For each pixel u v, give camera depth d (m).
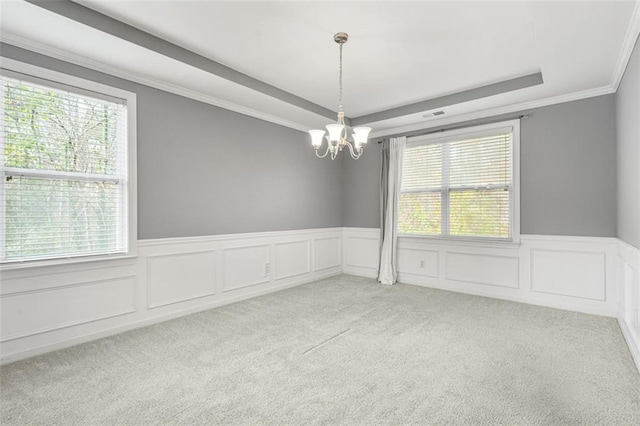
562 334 2.98
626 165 2.88
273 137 4.63
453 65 3.27
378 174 5.41
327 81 3.69
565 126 3.75
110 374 2.29
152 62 2.92
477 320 3.39
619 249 3.25
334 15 2.45
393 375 2.26
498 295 4.24
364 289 4.73
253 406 1.91
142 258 3.26
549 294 3.87
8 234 2.53
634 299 2.61
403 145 5.00
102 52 2.73
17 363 2.46
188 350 2.68
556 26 2.31
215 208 3.91
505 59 3.14
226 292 4.02
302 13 2.42
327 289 4.74
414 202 5.02
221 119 3.96
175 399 1.98
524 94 3.70
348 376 2.25
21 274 2.55
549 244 3.86
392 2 2.29
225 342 2.84
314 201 5.30
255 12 2.41
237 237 4.15
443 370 2.33
